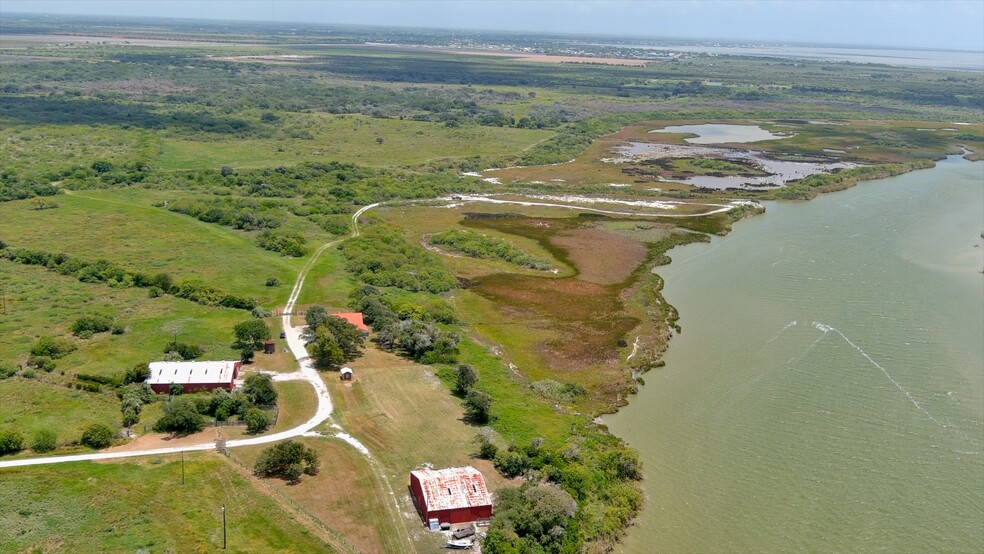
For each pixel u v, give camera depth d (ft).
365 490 229.66
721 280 431.43
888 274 436.76
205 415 268.62
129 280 397.80
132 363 305.32
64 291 383.45
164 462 236.84
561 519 211.20
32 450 238.07
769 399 294.05
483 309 392.68
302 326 352.69
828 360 326.03
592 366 328.90
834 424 275.80
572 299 407.64
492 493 227.81
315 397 285.84
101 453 239.91
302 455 237.45
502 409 285.02
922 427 274.16
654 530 221.05
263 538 203.62
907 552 212.64
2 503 209.97
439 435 263.70
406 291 410.93
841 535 219.20
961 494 237.45
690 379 312.91
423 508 216.74
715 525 223.10
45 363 297.12
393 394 292.20
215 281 405.59
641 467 250.16
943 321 367.45
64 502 212.23
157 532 202.49
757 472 248.11
